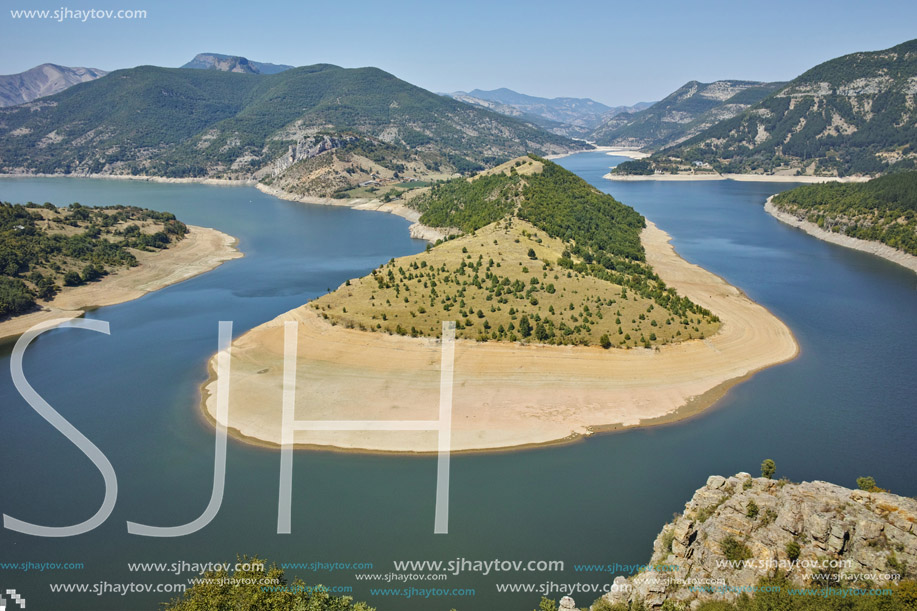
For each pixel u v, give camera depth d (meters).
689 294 164.12
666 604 53.69
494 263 158.50
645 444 89.44
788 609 48.88
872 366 116.62
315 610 52.53
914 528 52.00
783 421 95.56
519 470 82.81
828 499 56.84
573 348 119.94
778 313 149.88
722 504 61.84
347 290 150.88
